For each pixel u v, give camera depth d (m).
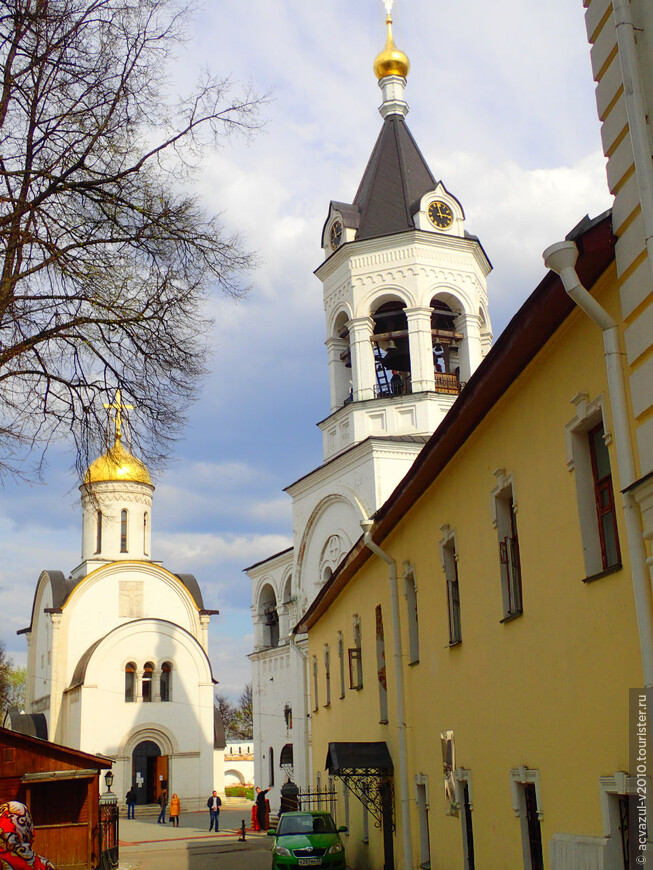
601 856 8.85
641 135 8.16
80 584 56.28
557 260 8.48
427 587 16.05
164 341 11.97
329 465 31.80
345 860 21.75
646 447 8.09
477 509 13.20
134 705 52.56
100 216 11.70
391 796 18.41
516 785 11.61
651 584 8.03
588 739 9.45
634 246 8.17
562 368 10.09
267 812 37.53
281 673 37.72
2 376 11.34
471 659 13.53
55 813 23.25
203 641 57.81
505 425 11.97
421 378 30.23
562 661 10.14
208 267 12.12
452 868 14.48
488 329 32.50
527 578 11.20
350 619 22.73
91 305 11.52
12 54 11.15
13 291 11.25
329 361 32.50
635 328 8.26
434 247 31.27
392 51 34.91
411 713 17.20
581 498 9.76
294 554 35.62
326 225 32.94
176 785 52.09
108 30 11.57
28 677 60.41
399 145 33.59
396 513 17.20
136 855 30.33
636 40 8.52
